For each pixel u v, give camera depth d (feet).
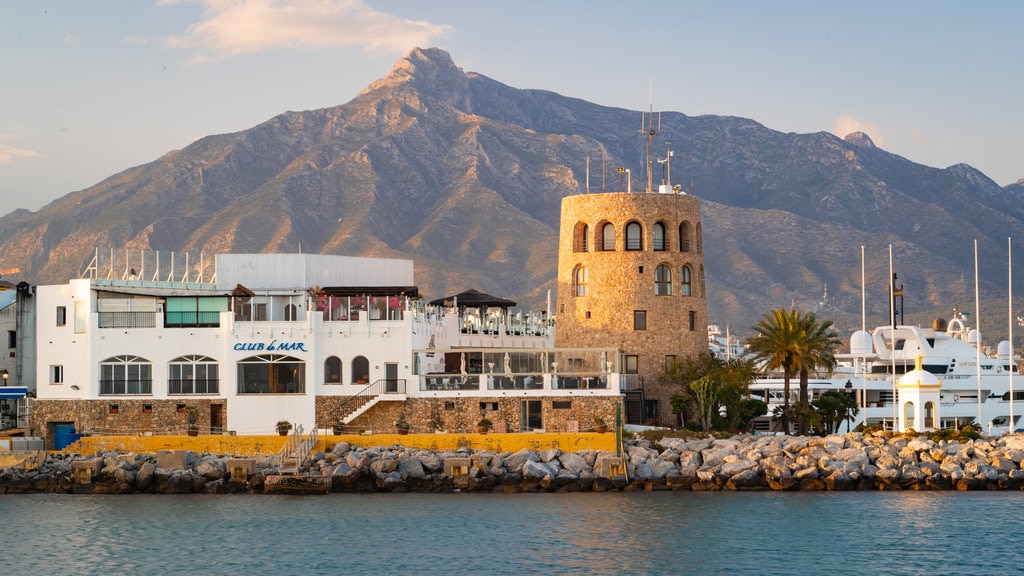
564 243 394.93
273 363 329.31
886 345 483.10
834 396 382.63
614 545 251.60
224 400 328.70
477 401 326.44
